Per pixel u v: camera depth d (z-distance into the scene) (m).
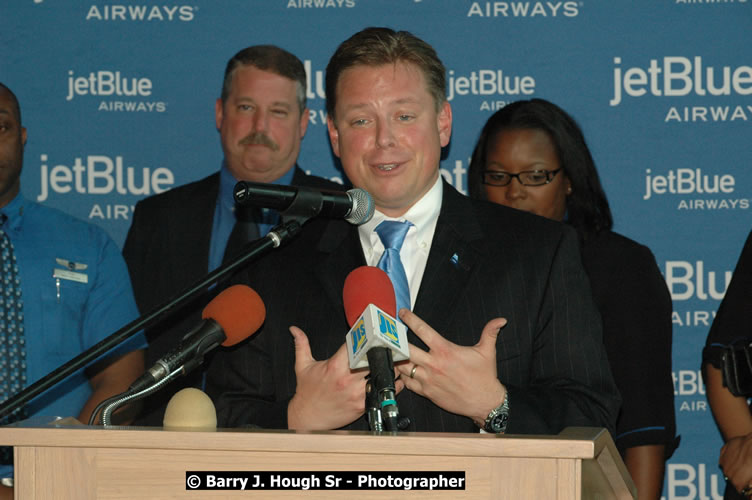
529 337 2.15
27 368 3.07
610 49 3.40
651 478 3.15
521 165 3.33
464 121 3.42
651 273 3.31
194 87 3.44
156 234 3.37
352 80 2.12
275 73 3.42
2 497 2.41
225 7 3.44
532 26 3.42
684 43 3.39
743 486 2.76
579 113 3.39
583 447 1.26
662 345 3.25
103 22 3.43
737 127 3.38
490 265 2.21
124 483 1.36
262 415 1.96
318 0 3.44
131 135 3.42
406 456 1.32
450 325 2.15
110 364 3.19
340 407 1.77
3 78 3.40
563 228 2.29
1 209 3.26
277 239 1.89
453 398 1.78
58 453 1.37
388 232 2.19
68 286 3.22
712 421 3.34
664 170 3.38
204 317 1.79
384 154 2.08
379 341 1.49
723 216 3.38
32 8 3.42
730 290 2.98
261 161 3.40
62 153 3.39
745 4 3.37
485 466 1.30
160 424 3.12
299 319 2.23
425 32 3.44
